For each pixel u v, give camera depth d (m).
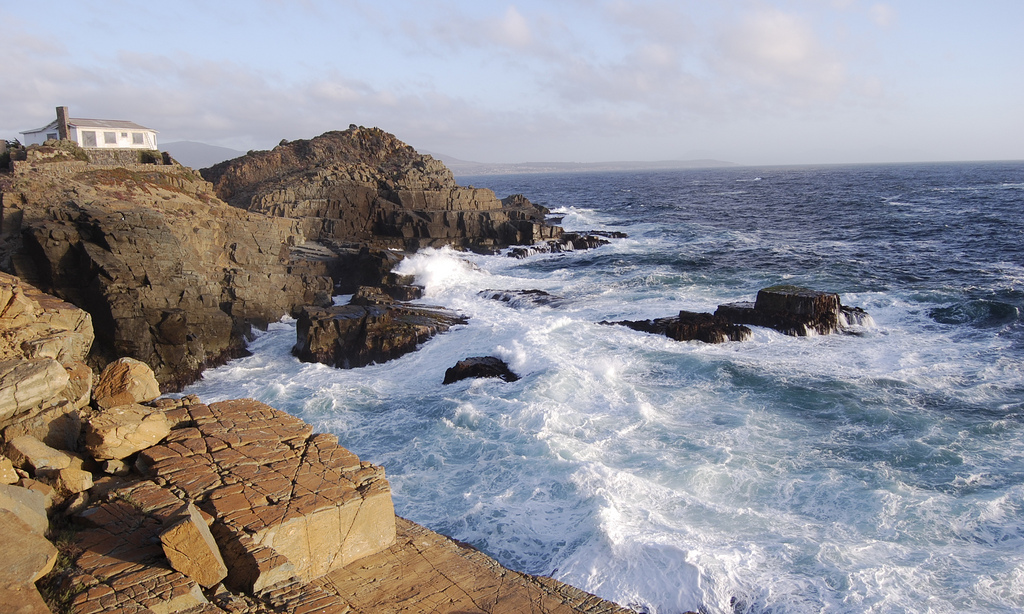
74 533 9.38
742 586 11.98
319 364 27.89
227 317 29.14
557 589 10.98
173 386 25.81
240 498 10.35
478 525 14.28
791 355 25.55
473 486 16.03
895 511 14.25
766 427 19.02
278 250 37.66
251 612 8.84
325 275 42.66
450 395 22.55
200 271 31.00
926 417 19.20
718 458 16.97
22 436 10.77
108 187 32.28
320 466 11.49
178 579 8.70
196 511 9.39
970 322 28.83
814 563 12.53
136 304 25.81
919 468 16.33
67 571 8.62
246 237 36.19
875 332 28.16
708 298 35.44
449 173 71.94
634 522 13.97
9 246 26.66
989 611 11.22
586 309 33.91
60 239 25.70
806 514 14.38
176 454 11.48
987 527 13.64
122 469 11.16
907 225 63.38
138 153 39.16
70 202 28.97
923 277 39.12
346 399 23.03
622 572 12.45
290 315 35.50
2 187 28.25
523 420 19.53
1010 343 25.92
